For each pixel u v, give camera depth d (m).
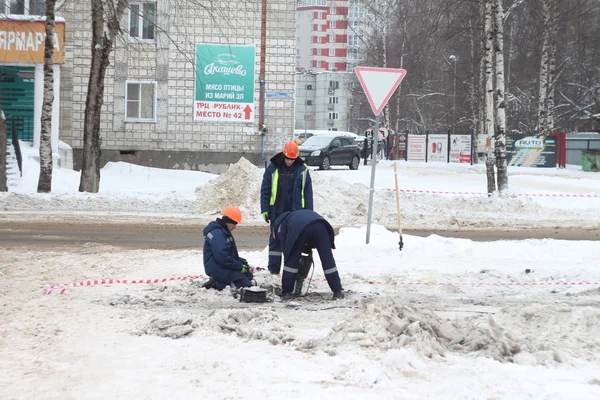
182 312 12.35
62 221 25.42
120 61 50.28
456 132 88.88
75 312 12.16
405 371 8.74
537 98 74.19
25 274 15.67
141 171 47.38
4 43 42.09
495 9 34.00
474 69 48.97
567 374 8.77
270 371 8.77
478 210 31.84
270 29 51.22
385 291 14.55
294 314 12.42
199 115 51.12
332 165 58.44
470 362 9.26
